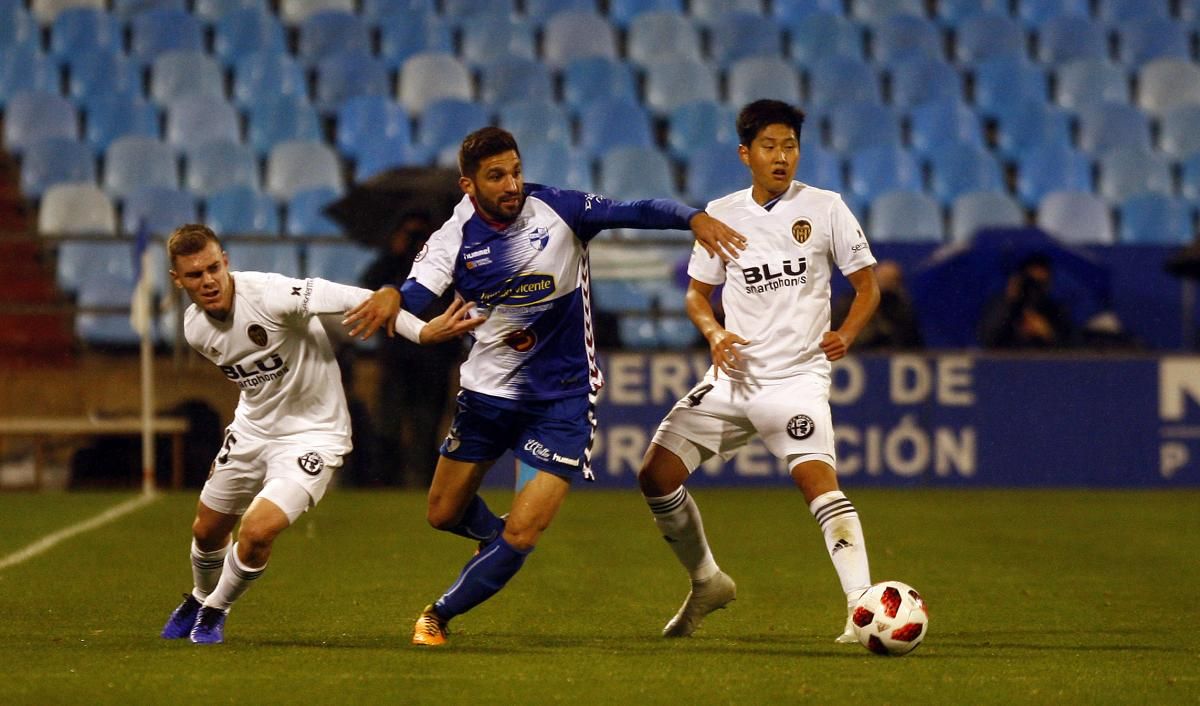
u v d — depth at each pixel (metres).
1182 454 51.16
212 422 49.25
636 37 70.25
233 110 63.53
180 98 63.12
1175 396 51.19
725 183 63.06
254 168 61.09
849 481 49.78
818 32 71.38
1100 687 17.70
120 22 67.31
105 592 26.72
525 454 20.83
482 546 22.61
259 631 22.45
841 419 49.81
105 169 60.44
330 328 46.22
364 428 48.09
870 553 33.84
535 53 70.12
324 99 66.25
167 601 25.66
